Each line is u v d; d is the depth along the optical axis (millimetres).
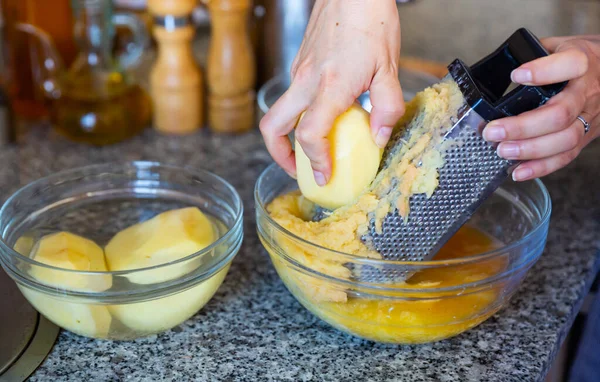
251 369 758
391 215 740
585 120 792
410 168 726
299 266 744
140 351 782
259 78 1457
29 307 835
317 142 710
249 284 921
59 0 1373
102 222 958
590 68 785
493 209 960
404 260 767
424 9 2475
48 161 1248
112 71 1295
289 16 1361
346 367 766
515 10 2420
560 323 853
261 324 838
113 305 731
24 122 1414
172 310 763
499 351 799
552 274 955
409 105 782
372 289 728
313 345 802
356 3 716
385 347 802
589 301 1155
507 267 738
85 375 740
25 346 769
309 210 861
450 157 719
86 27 1255
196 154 1305
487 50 1980
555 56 689
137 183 988
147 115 1379
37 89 1381
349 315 759
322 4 758
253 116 1446
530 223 884
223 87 1354
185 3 1280
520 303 890
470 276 731
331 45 725
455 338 821
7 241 837
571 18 2258
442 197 736
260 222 803
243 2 1292
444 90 727
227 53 1330
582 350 1041
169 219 864
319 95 713
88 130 1279
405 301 734
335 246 754
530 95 699
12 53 1341
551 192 1191
